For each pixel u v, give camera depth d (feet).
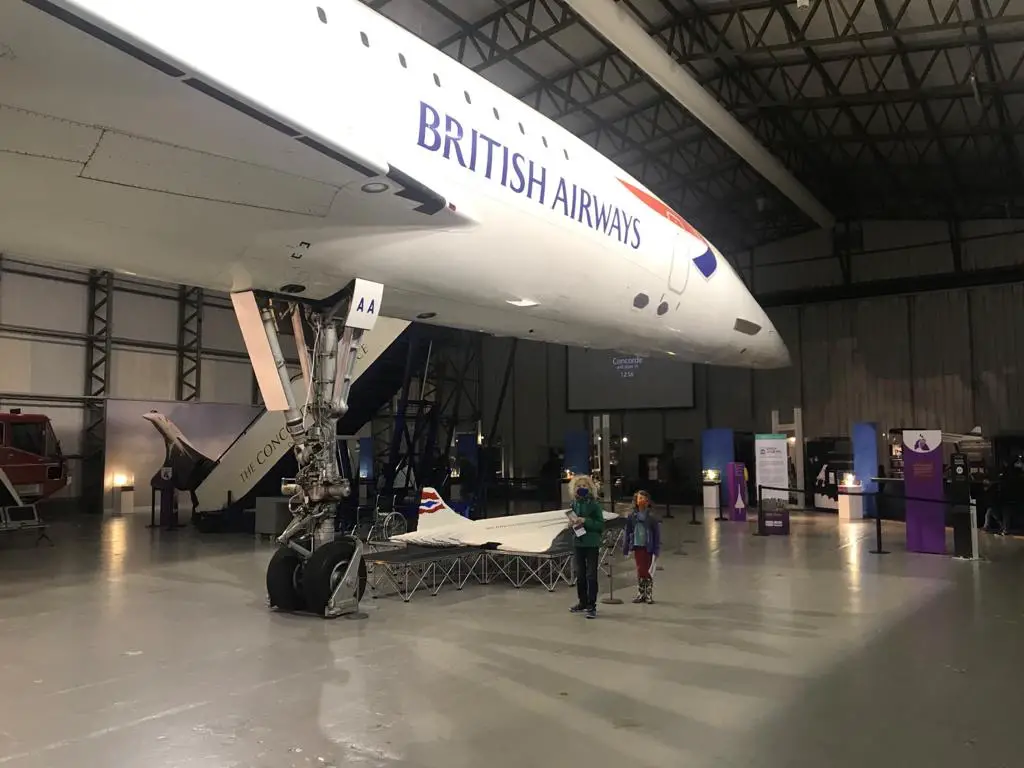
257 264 19.65
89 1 9.98
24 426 48.26
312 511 21.24
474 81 22.17
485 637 18.45
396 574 25.58
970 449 48.88
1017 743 12.01
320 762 11.09
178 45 11.36
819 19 35.27
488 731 12.33
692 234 33.24
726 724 12.75
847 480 50.03
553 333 29.30
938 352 57.77
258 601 22.97
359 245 19.61
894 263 60.54
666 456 66.08
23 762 11.09
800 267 64.85
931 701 13.97
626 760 11.24
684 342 35.76
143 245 18.02
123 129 13.52
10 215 15.93
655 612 21.35
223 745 11.72
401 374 49.08
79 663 16.24
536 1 36.04
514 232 22.29
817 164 54.49
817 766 11.11
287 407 21.67
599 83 41.83
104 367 56.80
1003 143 45.42
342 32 17.53
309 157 15.47
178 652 17.11
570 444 55.36
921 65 38.17
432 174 19.19
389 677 15.21
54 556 33.22
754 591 24.47
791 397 63.67
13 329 51.90
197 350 63.10
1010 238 55.77
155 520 50.44
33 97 12.32
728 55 35.37
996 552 33.60
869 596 23.63
